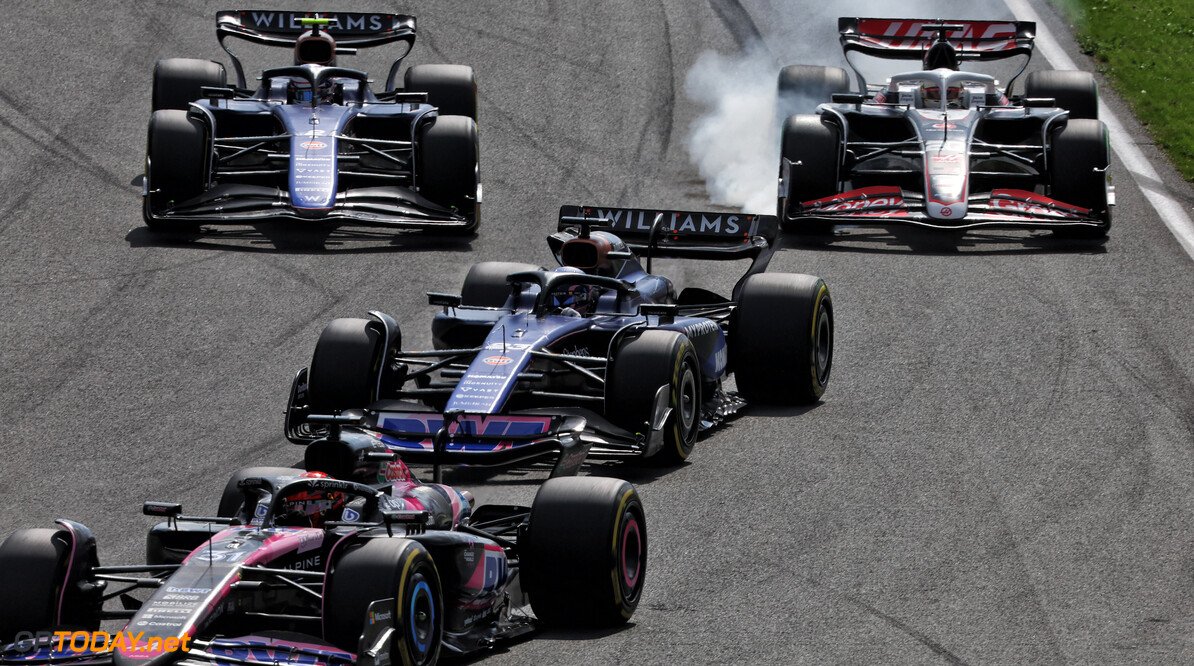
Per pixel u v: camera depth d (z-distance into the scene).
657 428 36.59
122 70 79.81
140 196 63.88
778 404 43.62
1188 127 74.81
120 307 50.69
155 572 26.06
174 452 39.34
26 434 40.41
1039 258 58.03
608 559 27.31
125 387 44.06
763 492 36.06
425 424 35.50
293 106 62.12
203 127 58.81
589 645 27.27
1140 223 62.47
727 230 46.88
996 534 33.44
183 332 48.69
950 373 45.59
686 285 55.47
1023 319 50.50
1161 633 28.25
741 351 43.06
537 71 82.25
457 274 55.41
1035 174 61.56
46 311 50.09
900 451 39.12
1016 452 38.97
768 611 29.00
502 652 26.98
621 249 43.59
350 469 27.75
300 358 46.78
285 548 24.64
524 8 92.19
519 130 73.94
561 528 27.56
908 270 56.47
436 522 28.67
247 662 21.80
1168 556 32.25
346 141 60.62
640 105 78.56
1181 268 56.50
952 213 57.84
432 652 24.53
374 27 69.06
